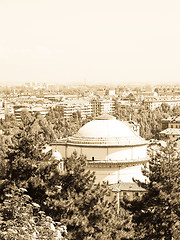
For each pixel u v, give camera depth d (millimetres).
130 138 133625
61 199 62312
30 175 69188
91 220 64562
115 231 66562
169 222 75812
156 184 76750
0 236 41375
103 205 67750
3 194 64438
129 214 79812
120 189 118625
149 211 76875
